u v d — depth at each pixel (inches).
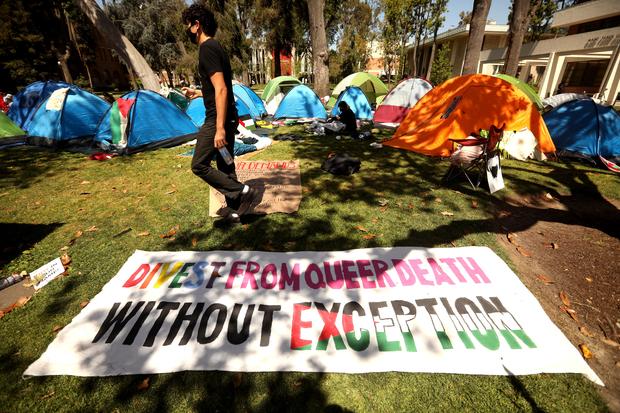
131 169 214.4
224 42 1031.6
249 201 126.3
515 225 131.9
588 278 99.4
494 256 106.9
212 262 105.5
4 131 290.8
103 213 145.3
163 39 1338.6
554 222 135.1
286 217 137.0
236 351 73.9
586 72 843.4
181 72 1317.7
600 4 687.1
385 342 76.2
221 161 128.1
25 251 114.7
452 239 119.5
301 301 89.0
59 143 277.0
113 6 1307.8
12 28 799.1
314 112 405.1
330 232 124.1
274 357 72.5
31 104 348.8
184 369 69.7
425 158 227.9
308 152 249.1
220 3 1002.1
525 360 71.6
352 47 1407.5
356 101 400.2
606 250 114.7
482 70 994.7
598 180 184.4
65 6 927.0
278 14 962.7
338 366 70.5
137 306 87.0
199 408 62.1
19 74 794.2
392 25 1077.8
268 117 443.8
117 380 67.4
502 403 62.8
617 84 575.5
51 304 88.9
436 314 84.5
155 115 276.2
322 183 177.3
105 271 103.1
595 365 71.1
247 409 62.0
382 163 215.8
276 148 264.7
